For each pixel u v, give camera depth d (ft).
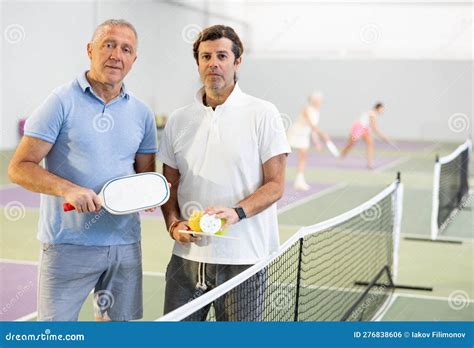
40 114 9.41
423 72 72.18
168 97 58.59
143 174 9.71
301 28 73.46
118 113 9.77
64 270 9.75
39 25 46.06
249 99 9.86
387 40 72.54
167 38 58.39
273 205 10.27
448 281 18.98
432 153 56.75
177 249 10.17
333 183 38.42
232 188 9.78
